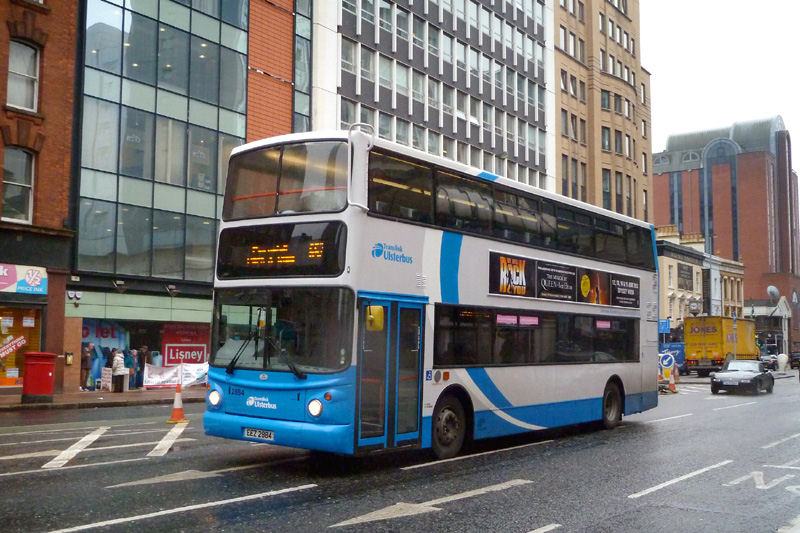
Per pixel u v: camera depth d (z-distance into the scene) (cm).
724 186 14038
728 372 3153
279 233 1046
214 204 3147
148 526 705
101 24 2769
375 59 4031
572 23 6138
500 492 913
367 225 1022
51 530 680
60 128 2616
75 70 2691
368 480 977
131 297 2808
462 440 1198
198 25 3117
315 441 967
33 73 2586
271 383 1013
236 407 1047
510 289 1313
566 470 1086
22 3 2522
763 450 1312
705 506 855
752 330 5428
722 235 13950
